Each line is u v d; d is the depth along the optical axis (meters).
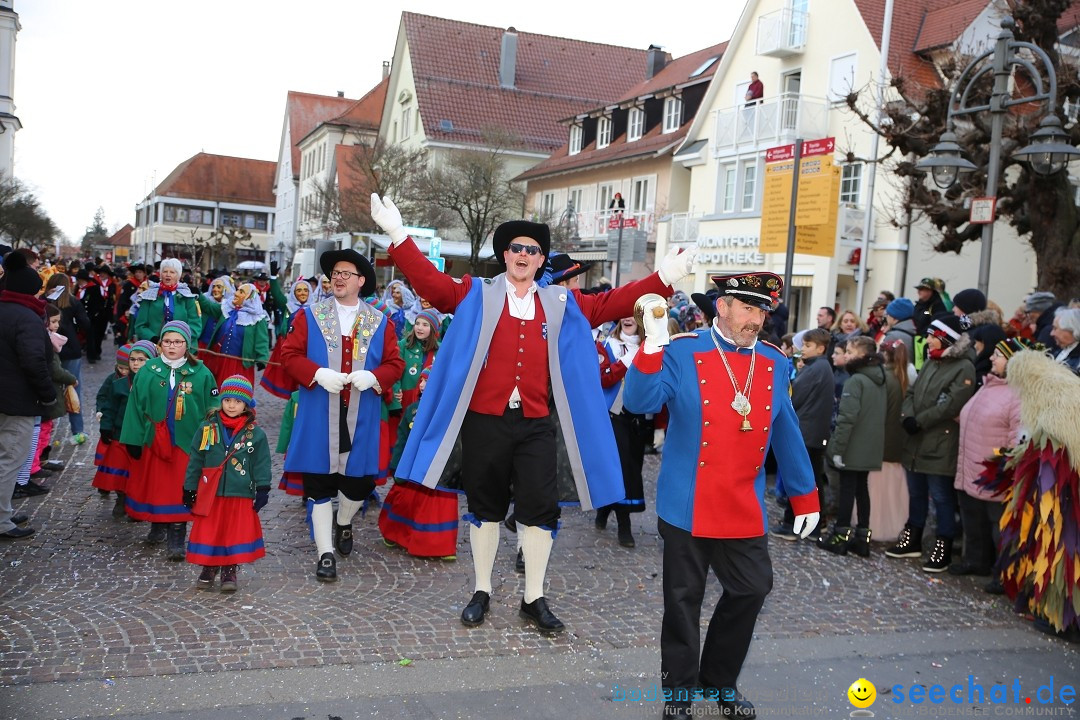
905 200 13.70
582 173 32.81
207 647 4.36
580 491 4.61
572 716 3.89
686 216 25.59
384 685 4.07
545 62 42.19
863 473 6.85
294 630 4.65
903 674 4.59
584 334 4.71
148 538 6.10
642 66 44.12
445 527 6.07
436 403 4.65
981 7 19.53
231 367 9.63
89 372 15.39
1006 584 5.72
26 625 4.53
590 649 4.67
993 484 5.89
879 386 6.84
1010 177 17.58
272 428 10.98
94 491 7.48
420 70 39.12
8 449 5.99
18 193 38.81
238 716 3.68
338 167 42.47
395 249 4.61
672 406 3.88
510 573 5.94
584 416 4.64
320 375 5.54
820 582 6.14
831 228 14.74
